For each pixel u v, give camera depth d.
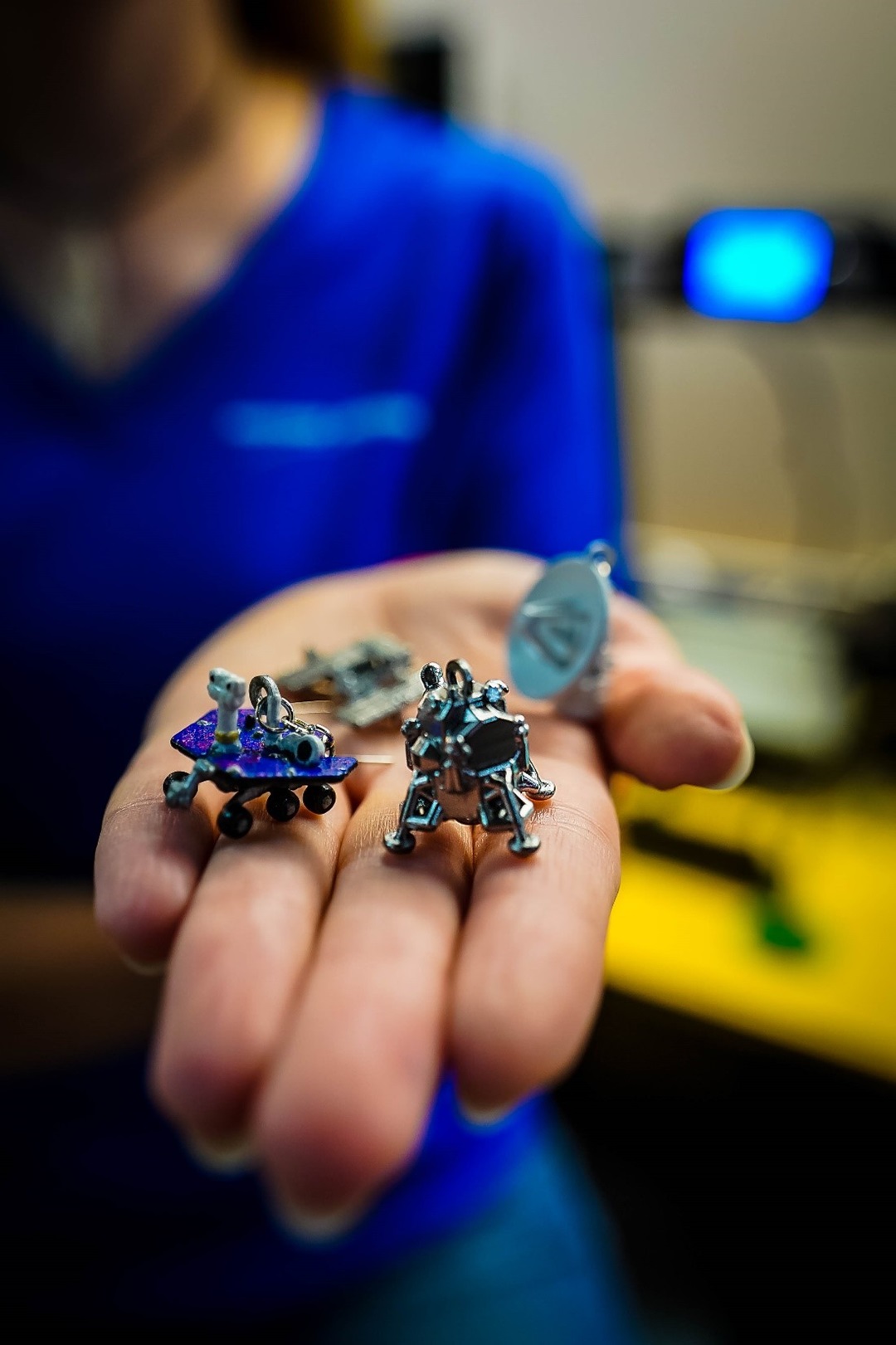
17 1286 0.28
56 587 0.28
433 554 0.34
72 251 0.29
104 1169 0.27
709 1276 0.41
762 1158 0.43
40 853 0.28
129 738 0.28
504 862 0.17
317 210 0.31
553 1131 0.38
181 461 0.29
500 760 0.17
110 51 0.28
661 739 0.19
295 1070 0.13
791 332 0.48
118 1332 0.28
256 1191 0.28
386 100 0.39
